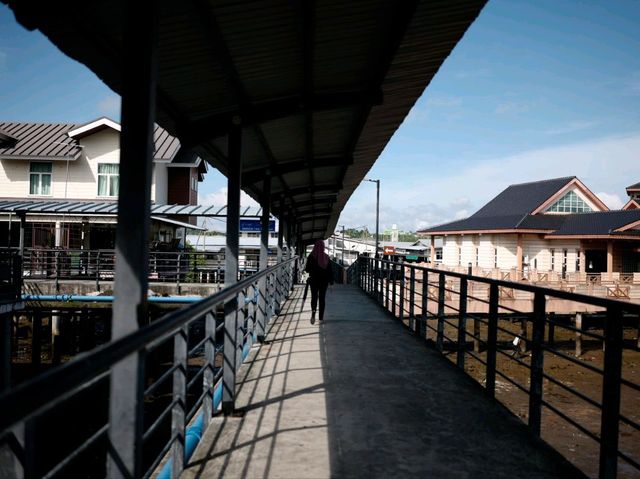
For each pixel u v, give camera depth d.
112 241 25.42
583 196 39.06
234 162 5.57
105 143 26.17
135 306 2.39
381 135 7.48
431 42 4.38
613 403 3.15
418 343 7.87
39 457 8.58
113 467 2.16
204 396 4.18
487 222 39.12
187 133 5.56
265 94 5.32
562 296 3.71
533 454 3.72
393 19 4.02
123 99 2.46
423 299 8.20
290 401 4.91
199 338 20.95
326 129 7.17
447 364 6.49
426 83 5.50
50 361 18.34
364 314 11.23
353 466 3.48
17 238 24.44
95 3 2.86
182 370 3.25
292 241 20.52
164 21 3.58
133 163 2.44
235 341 4.59
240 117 5.54
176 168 28.97
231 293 3.74
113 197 26.00
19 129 28.44
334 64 4.84
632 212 32.94
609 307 3.18
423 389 5.36
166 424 11.71
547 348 4.00
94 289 18.08
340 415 4.52
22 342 20.61
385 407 4.75
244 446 3.79
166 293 18.31
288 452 3.69
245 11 3.58
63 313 17.55
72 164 26.03
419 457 3.64
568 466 3.51
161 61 4.20
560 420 12.31
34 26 2.95
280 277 12.19
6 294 12.30
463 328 6.29
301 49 4.39
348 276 26.41
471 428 4.23
